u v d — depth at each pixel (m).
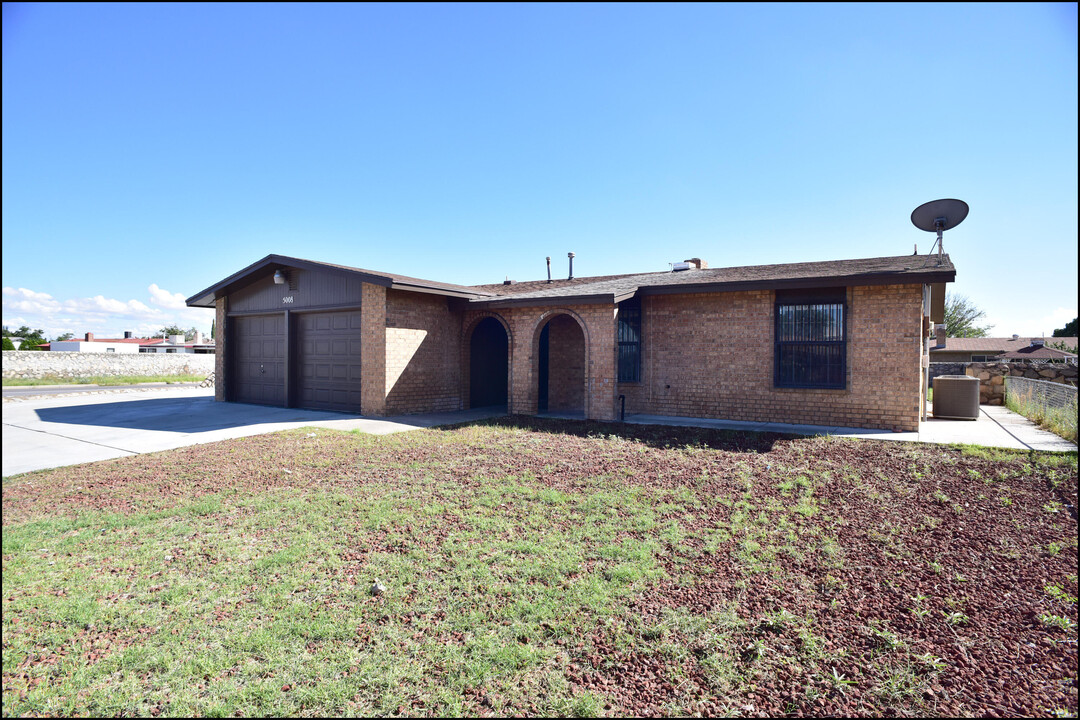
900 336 10.65
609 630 3.41
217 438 9.80
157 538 4.91
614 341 11.91
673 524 5.24
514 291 16.08
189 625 3.46
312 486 6.64
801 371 11.62
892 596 3.82
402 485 6.68
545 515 5.55
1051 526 5.11
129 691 2.86
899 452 8.47
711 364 12.50
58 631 3.38
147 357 33.78
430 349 13.73
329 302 13.91
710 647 3.23
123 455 8.35
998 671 3.00
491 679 2.98
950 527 5.13
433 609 3.66
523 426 11.30
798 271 12.06
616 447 8.98
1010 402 15.11
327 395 14.16
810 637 3.29
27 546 4.69
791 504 5.88
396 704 2.79
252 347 16.25
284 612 3.61
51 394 20.38
